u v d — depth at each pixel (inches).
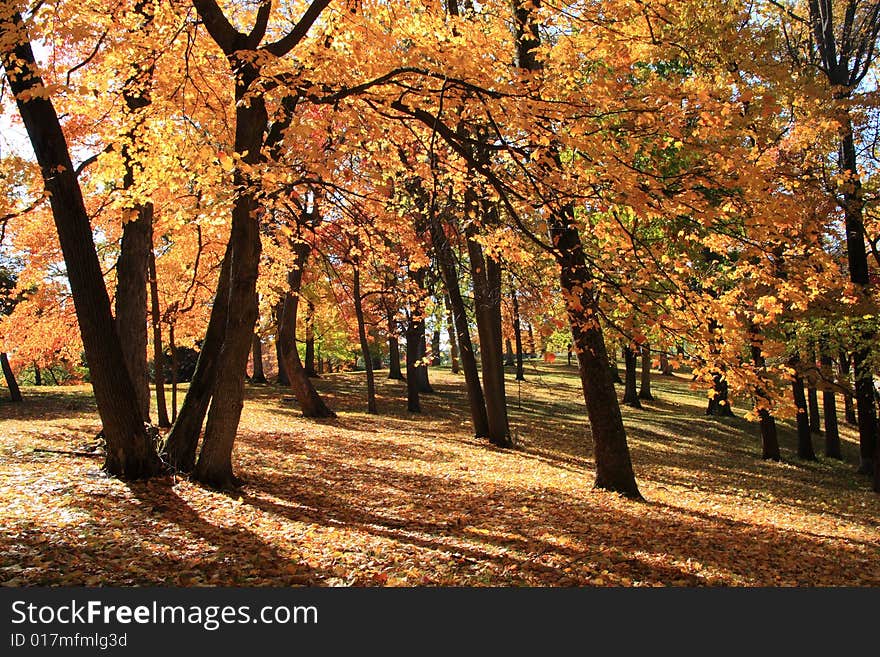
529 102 242.2
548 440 760.3
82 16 287.7
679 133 230.2
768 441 760.3
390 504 360.8
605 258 297.6
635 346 284.5
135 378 450.9
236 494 339.9
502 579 235.5
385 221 428.8
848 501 513.3
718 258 454.6
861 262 547.2
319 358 1806.1
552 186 257.8
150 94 314.5
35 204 276.5
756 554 305.7
